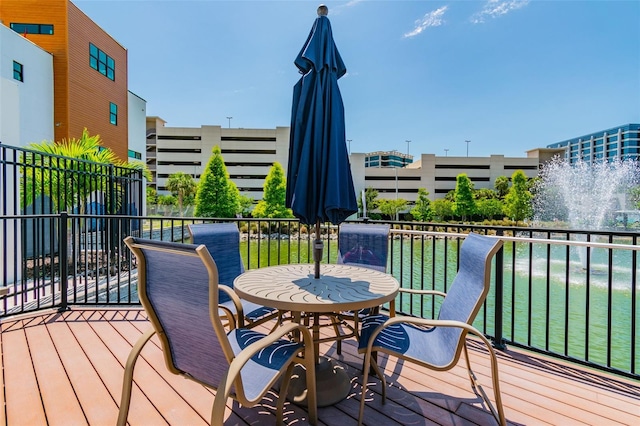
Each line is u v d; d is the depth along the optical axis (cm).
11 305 398
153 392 175
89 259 732
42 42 1236
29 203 743
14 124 581
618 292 782
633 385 189
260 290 168
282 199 2589
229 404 169
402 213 4144
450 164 4512
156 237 1087
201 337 120
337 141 191
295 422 154
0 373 194
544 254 1367
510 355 228
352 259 269
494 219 3778
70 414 156
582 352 503
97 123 1427
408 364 213
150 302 130
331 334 264
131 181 740
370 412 162
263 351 146
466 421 154
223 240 253
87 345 235
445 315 177
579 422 154
